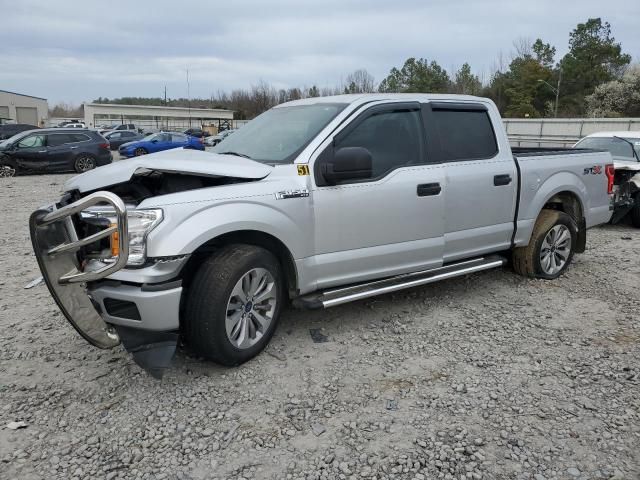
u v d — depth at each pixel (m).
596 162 6.11
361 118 4.32
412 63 67.19
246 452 2.90
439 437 3.02
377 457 2.85
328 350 4.08
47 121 66.69
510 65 65.88
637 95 53.84
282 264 4.09
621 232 8.69
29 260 6.71
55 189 14.55
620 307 5.03
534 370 3.79
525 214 5.39
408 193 4.42
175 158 3.76
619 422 3.15
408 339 4.29
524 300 5.19
